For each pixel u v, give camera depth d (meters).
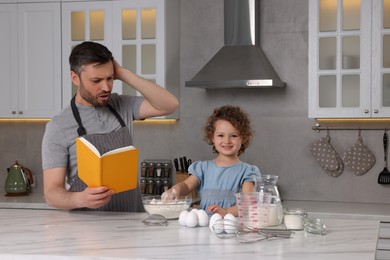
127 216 2.77
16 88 5.11
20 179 5.17
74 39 5.00
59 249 2.03
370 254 1.96
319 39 4.54
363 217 4.14
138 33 4.87
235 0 4.85
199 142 5.14
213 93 5.10
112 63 2.93
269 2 4.97
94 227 2.47
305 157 4.92
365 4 4.42
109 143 2.92
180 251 1.99
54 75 5.03
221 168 3.35
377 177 4.78
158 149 5.23
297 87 4.93
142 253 1.96
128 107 3.17
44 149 2.94
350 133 4.82
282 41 4.95
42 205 4.72
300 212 2.45
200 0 5.12
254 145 5.01
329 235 2.31
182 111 5.17
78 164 2.62
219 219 2.34
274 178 2.52
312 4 4.52
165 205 2.66
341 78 4.50
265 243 2.14
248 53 4.77
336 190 4.86
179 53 5.16
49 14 5.03
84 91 2.89
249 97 5.02
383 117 4.40
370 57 4.42
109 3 4.91
